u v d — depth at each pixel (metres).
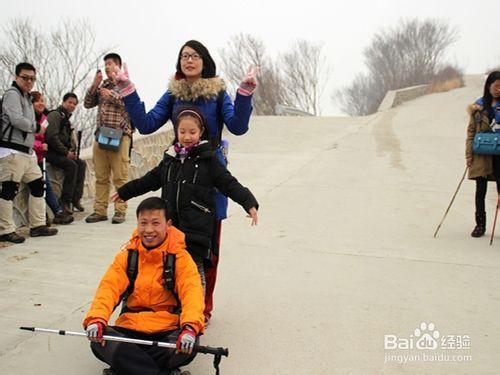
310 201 8.02
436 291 4.47
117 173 6.75
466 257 5.37
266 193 8.61
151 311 3.11
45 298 4.29
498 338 3.65
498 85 5.70
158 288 3.08
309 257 5.38
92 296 4.36
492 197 8.32
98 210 6.95
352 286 4.59
